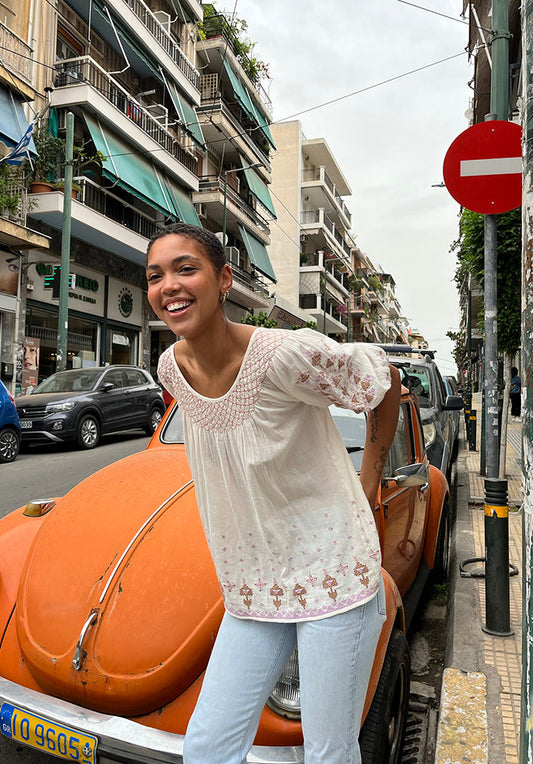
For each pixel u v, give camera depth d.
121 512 2.38
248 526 1.41
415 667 3.40
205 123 24.33
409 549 3.31
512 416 15.92
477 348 29.38
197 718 1.42
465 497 6.76
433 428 6.35
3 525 2.60
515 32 10.29
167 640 1.87
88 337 19.31
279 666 1.46
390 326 83.31
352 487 1.46
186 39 23.98
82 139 17.81
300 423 1.37
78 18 17.92
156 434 3.43
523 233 1.27
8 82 14.23
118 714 1.85
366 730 1.87
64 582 2.11
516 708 2.60
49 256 16.25
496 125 3.62
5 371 15.34
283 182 41.06
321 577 1.38
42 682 1.94
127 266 20.75
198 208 24.64
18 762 2.34
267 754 1.63
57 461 9.35
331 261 44.22
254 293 27.50
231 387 1.33
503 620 3.32
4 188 14.08
